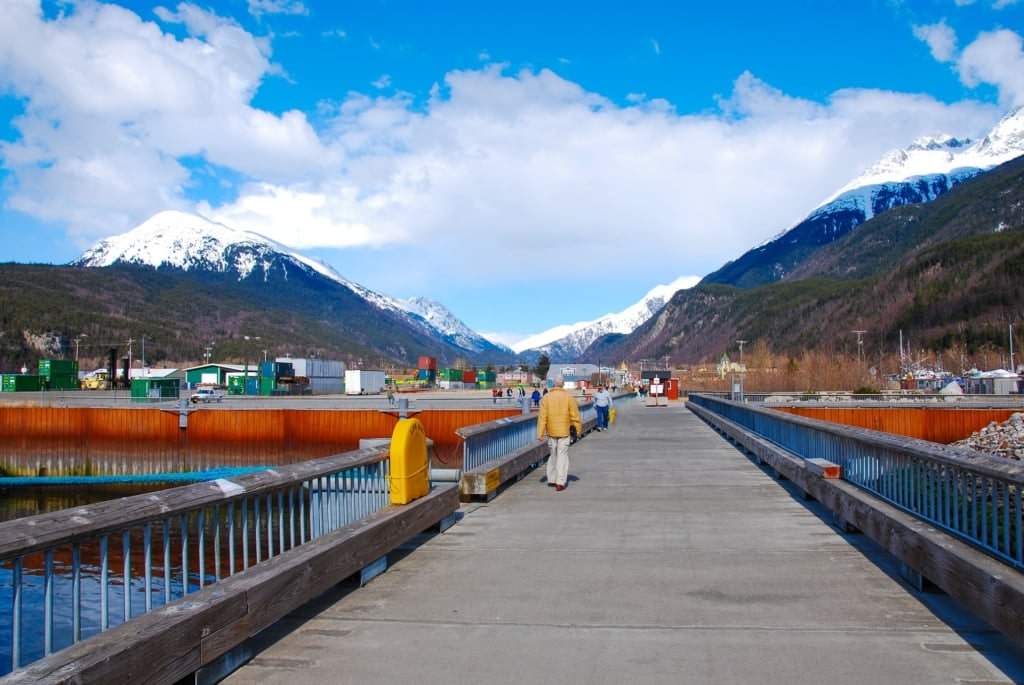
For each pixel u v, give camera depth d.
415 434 8.97
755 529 9.91
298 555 6.12
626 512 11.33
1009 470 5.58
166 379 73.44
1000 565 5.52
